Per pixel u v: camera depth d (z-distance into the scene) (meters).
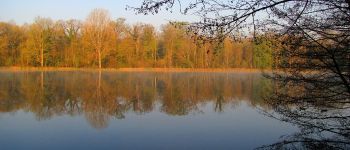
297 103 7.64
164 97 26.52
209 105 22.45
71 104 22.61
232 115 18.61
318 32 6.26
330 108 7.88
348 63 6.46
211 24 5.67
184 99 25.33
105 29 65.00
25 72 55.31
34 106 21.53
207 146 13.09
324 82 6.98
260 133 14.59
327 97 7.15
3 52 64.75
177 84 36.91
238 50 65.38
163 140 13.92
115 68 66.69
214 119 17.75
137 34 69.50
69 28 69.12
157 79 43.44
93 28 64.62
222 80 42.88
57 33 68.12
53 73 53.81
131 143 13.55
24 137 14.29
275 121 16.34
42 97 25.53
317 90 7.23
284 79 7.32
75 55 66.50
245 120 17.14
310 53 6.60
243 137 14.16
